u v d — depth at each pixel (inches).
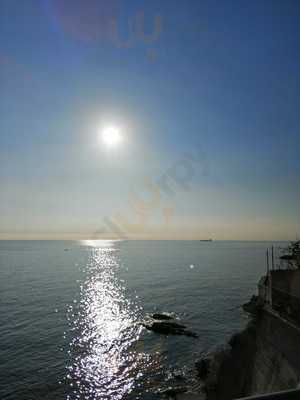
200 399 796.6
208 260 5679.1
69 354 1129.4
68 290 2429.9
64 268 4060.0
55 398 829.2
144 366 1029.8
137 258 6151.6
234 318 1605.6
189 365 1024.9
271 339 933.8
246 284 2783.0
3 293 2245.3
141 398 828.6
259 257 6540.4
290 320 1034.1
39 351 1148.5
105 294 2303.2
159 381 920.9
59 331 1393.9
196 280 3036.4
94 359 1089.4
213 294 2294.5
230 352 1019.3
